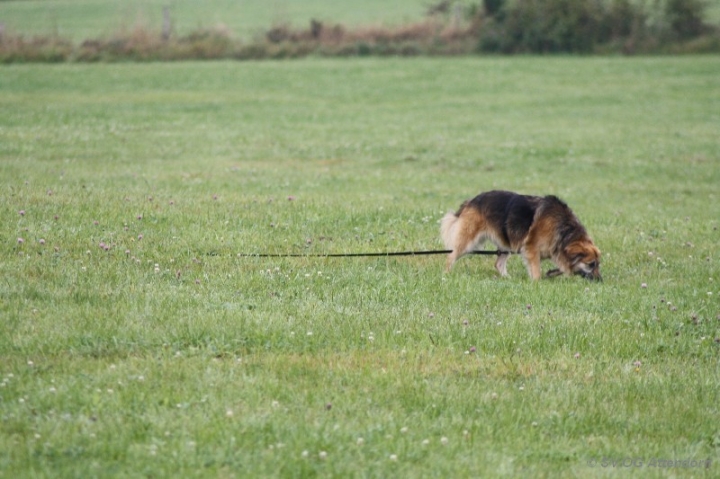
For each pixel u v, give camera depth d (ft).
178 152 105.50
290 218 66.18
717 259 62.75
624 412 35.83
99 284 46.26
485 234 56.85
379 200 78.54
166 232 58.23
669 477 30.60
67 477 27.43
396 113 155.02
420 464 30.19
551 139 130.72
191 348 38.55
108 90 167.22
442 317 45.32
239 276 49.57
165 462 28.76
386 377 36.94
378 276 52.13
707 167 110.73
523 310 47.93
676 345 44.04
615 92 185.47
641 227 73.56
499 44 247.09
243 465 28.94
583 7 248.11
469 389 36.47
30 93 156.66
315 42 238.48
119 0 352.69
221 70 204.54
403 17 285.43
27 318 40.40
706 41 245.86
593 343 43.42
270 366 37.42
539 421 34.37
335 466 29.25
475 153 117.50
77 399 32.65
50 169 85.05
